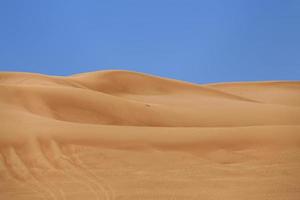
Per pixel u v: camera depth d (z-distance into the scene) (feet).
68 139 92.22
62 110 155.12
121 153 86.74
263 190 66.33
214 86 495.41
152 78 345.51
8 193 67.51
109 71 340.80
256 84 496.23
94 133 96.12
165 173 75.87
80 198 63.62
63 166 80.23
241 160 84.23
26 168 80.48
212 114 194.80
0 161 84.17
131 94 310.45
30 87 161.68
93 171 77.00
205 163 82.33
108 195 64.54
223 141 94.22
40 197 64.90
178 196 63.98
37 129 98.43
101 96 176.14
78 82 301.43
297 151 88.69
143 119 170.50
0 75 286.25
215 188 67.72
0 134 95.96
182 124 175.52
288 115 204.13
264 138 95.86
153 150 88.94
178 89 336.29
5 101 142.10
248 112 205.67
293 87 488.02
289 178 72.43
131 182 70.90
